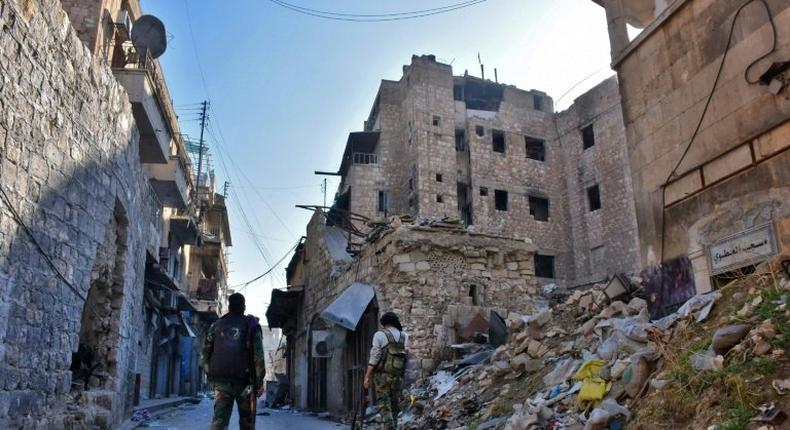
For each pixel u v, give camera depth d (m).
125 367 11.91
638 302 8.23
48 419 7.39
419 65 35.34
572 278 35.16
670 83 7.87
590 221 34.66
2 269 6.39
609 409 4.87
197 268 39.09
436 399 9.80
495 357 9.72
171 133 18.41
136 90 13.73
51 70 7.57
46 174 7.47
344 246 20.22
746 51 6.64
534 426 5.63
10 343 6.55
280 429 11.41
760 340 4.30
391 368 6.94
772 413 3.55
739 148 6.66
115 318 10.88
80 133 8.53
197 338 38.56
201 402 25.44
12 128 6.62
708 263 6.99
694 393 4.25
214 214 41.16
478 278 13.52
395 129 36.38
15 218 6.69
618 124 33.91
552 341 8.84
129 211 11.41
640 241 8.30
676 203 7.62
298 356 22.22
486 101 38.22
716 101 7.05
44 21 7.34
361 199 34.22
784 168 6.09
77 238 8.48
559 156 37.84
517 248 14.07
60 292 7.91
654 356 5.29
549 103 39.34
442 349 12.49
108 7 14.68
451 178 33.69
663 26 8.05
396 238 13.00
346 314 12.96
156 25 14.89
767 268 5.63
